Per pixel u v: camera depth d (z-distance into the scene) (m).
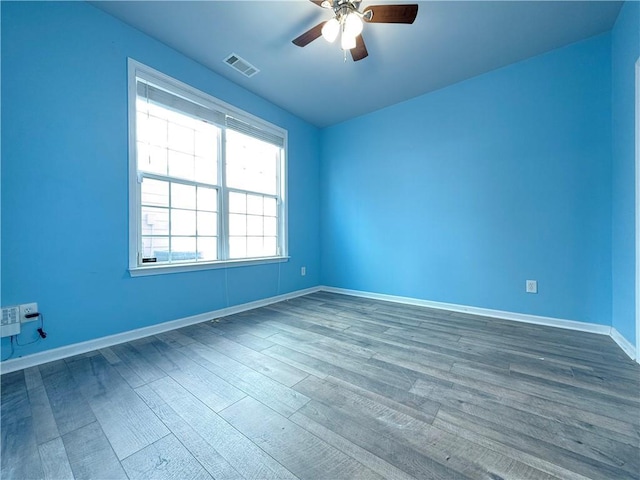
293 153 3.70
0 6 1.58
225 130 2.86
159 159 2.39
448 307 3.03
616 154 2.10
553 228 2.45
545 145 2.46
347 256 3.89
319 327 2.46
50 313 1.77
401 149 3.35
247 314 2.88
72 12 1.84
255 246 3.26
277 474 0.93
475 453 1.01
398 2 1.90
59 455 1.01
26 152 1.67
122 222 2.10
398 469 0.94
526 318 2.58
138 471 0.94
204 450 1.03
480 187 2.81
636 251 1.74
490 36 2.22
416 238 3.25
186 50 2.40
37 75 1.71
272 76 2.79
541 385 1.47
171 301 2.41
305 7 1.95
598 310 2.27
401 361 1.77
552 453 1.01
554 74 2.41
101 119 1.98
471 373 1.61
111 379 1.55
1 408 1.28
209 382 1.52
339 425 1.17
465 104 2.88
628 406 1.28
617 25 2.04
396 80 2.87
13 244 1.63
